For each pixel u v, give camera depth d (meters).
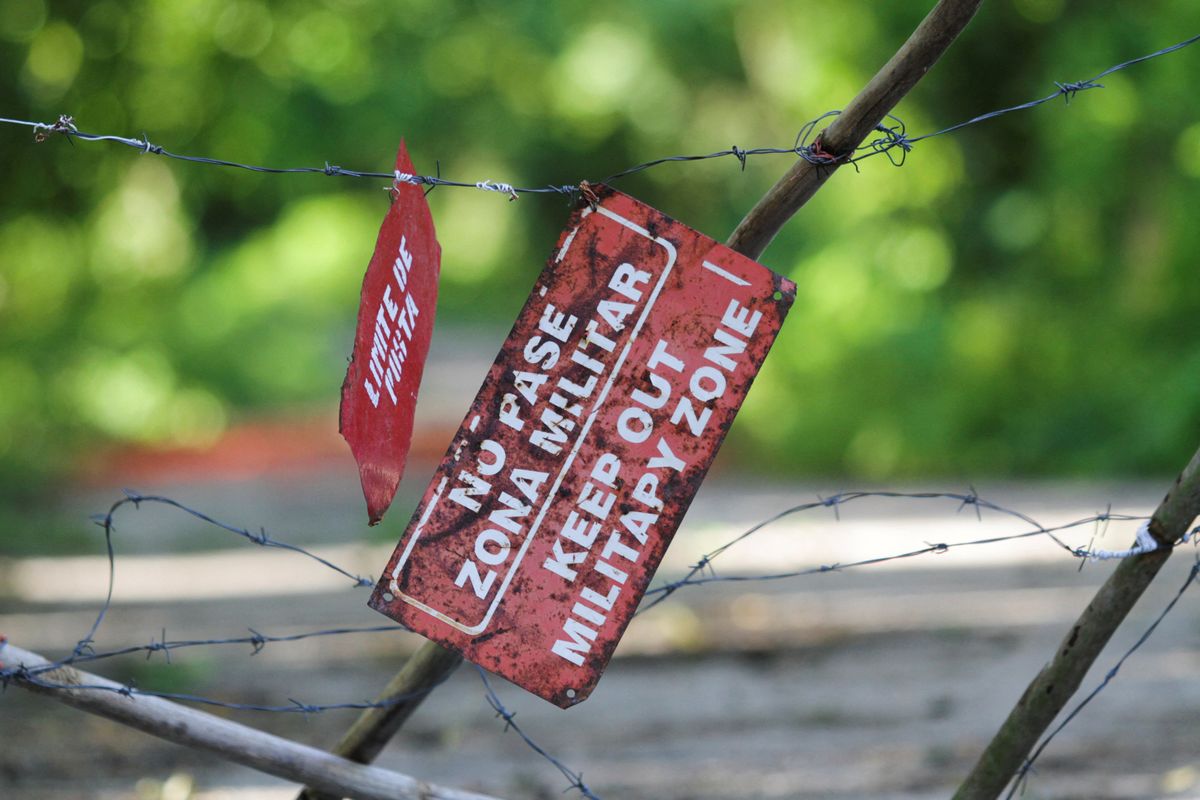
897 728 5.57
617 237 2.60
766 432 18.00
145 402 18.94
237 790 4.99
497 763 5.30
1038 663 6.57
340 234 32.31
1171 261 15.77
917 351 17.16
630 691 6.30
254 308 24.72
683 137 28.75
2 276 19.94
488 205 39.28
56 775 5.15
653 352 2.60
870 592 8.29
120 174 20.95
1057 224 17.09
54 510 14.06
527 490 2.60
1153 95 15.72
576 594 2.60
